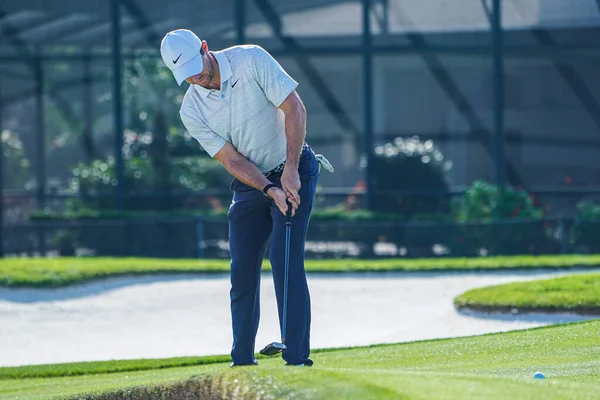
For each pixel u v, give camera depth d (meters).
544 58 52.16
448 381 8.17
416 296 26.84
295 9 50.94
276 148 11.95
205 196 49.38
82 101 56.88
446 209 47.03
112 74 50.66
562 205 47.94
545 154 55.22
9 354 20.97
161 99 51.78
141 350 21.23
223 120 11.77
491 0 49.47
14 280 28.23
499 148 47.69
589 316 21.69
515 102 55.25
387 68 57.47
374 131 57.75
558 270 31.94
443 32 50.34
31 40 53.41
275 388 8.20
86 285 29.16
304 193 11.76
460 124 56.78
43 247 43.09
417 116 57.34
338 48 49.31
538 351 14.72
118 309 25.89
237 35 49.38
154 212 47.09
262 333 21.77
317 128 58.25
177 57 11.34
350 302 26.17
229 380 8.74
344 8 50.75
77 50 53.81
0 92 56.28
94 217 46.09
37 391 13.93
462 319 22.53
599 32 49.12
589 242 40.16
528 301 22.38
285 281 11.52
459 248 40.78
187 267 32.06
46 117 57.09
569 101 54.84
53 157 57.28
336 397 7.66
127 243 42.31
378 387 7.89
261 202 11.94
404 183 47.22
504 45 49.56
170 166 50.06
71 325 23.94
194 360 18.41
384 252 41.44
